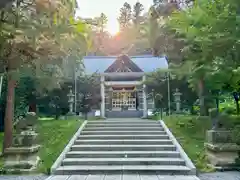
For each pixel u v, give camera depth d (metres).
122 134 10.62
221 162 7.57
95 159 8.20
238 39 6.81
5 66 7.02
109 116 18.03
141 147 9.06
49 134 10.45
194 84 12.73
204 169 7.59
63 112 17.22
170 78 15.93
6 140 8.83
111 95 18.94
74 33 7.11
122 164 7.96
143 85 17.42
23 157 7.64
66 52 7.68
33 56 6.59
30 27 5.91
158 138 10.11
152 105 18.67
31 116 8.19
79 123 12.19
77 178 6.83
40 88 13.12
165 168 7.41
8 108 9.08
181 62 12.72
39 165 7.75
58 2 5.99
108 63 21.98
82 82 17.27
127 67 18.27
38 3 5.84
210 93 12.62
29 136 7.83
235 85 8.95
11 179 6.76
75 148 9.12
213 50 7.37
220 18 7.00
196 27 8.39
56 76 12.20
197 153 8.55
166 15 13.52
